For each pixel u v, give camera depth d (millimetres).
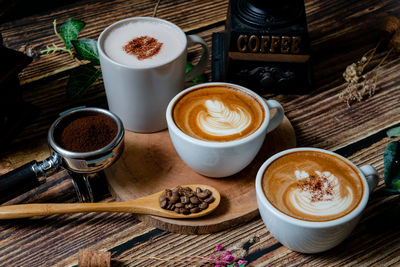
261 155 817
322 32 982
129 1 1030
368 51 951
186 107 787
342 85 912
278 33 851
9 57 816
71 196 791
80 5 1023
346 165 743
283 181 733
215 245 750
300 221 692
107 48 800
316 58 945
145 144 828
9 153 828
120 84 790
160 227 760
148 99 801
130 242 753
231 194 777
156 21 840
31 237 755
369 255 738
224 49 930
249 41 859
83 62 931
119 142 750
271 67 881
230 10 881
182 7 1021
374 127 857
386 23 947
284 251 744
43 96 891
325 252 741
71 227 764
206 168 768
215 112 782
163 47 808
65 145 753
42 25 987
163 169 801
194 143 741
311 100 894
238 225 766
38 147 834
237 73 891
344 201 715
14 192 756
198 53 950
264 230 761
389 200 782
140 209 753
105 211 757
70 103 882
